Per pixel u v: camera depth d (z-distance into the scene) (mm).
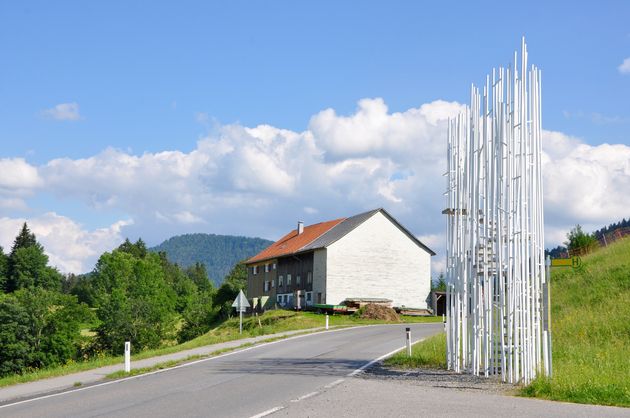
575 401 13039
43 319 64188
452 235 19734
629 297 31156
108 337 67312
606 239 50281
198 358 24734
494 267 17594
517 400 13203
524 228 16266
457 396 13852
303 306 69375
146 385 16703
